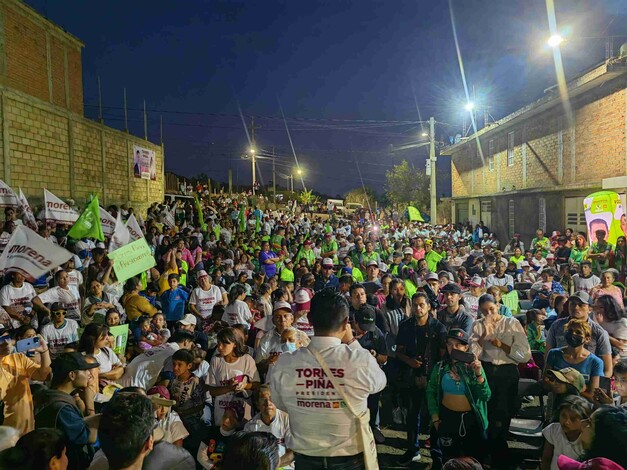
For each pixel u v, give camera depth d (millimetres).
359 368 2873
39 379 4793
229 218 30047
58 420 3523
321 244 18531
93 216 9805
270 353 6246
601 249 11883
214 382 5547
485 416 5141
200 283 9594
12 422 3617
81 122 21031
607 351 5496
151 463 3209
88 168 21719
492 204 30516
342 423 2850
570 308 5633
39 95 19781
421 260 12219
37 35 19609
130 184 26172
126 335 7047
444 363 5297
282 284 10547
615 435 2729
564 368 5000
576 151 21375
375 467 2873
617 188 17812
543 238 18125
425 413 6941
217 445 5047
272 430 4746
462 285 11055
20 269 6758
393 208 46875
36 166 17734
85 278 10594
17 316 7676
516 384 5773
